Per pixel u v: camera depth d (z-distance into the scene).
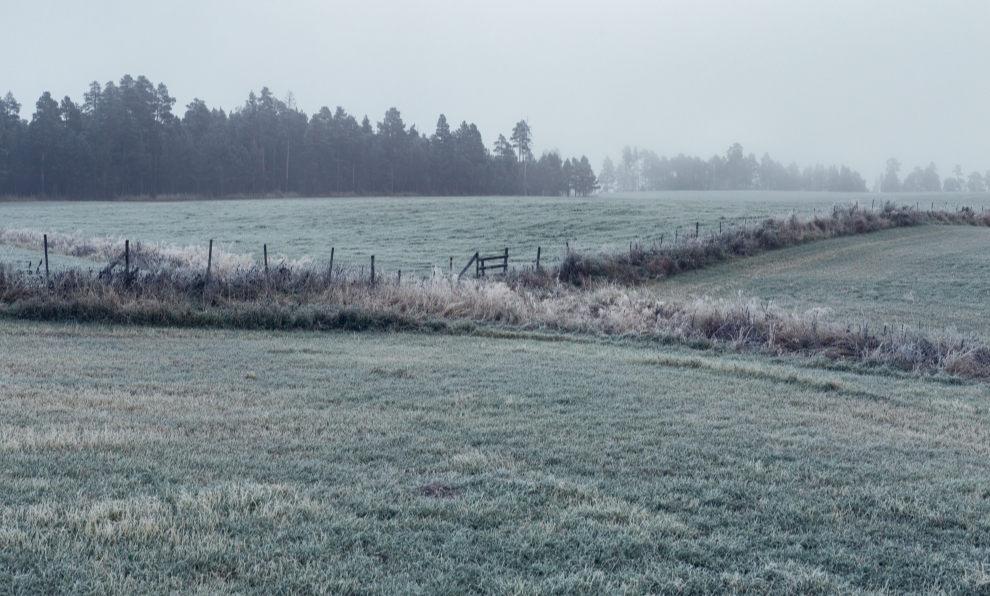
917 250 32.50
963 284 25.11
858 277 26.62
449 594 3.81
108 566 3.87
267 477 5.53
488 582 3.96
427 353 12.32
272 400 8.28
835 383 10.44
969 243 34.47
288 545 4.26
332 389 9.02
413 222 54.09
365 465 5.94
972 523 5.12
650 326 15.90
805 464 6.44
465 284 18.58
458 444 6.68
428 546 4.38
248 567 3.98
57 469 5.40
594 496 5.31
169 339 12.65
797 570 4.25
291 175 117.56
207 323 14.47
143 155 99.88
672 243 29.72
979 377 12.03
